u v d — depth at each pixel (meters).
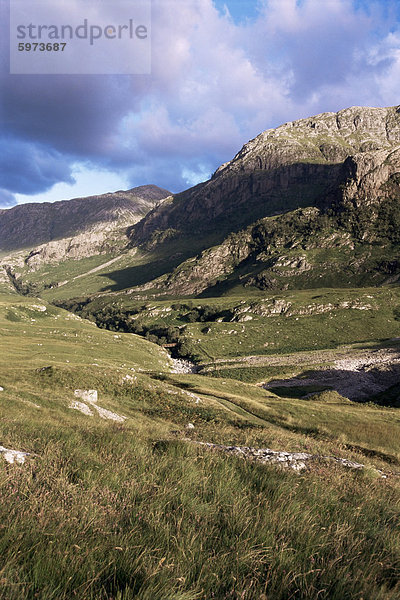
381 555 4.43
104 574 3.40
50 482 5.43
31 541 3.60
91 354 111.75
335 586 3.59
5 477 5.22
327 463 10.70
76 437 8.86
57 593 3.00
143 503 5.04
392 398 85.81
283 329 178.38
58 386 34.66
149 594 3.03
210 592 3.35
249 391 59.53
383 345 146.12
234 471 7.15
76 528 4.08
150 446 9.09
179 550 3.82
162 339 184.00
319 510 5.85
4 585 2.80
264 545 4.29
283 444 17.44
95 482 5.67
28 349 103.12
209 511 5.20
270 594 3.38
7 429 9.60
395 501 7.55
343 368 115.75
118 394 36.19
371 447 25.34
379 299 194.00
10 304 184.62
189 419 32.12
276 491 6.15
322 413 45.09
